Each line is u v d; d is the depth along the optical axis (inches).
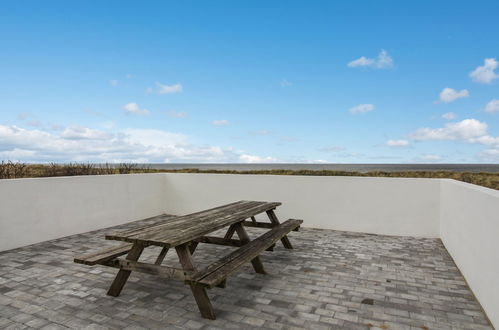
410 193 236.5
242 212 173.2
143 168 395.5
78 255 182.9
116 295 124.1
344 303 120.0
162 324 102.2
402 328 101.7
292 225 193.3
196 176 308.2
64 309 113.3
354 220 251.8
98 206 254.4
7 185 192.4
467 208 144.9
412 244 213.2
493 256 103.4
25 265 163.9
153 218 302.0
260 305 117.3
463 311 114.4
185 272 109.3
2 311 111.8
